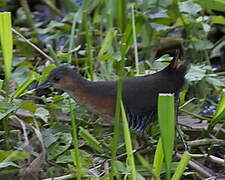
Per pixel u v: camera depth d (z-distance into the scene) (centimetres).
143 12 898
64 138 636
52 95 726
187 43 895
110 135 669
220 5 830
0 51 843
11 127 669
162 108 524
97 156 629
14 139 650
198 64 832
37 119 678
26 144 611
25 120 670
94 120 687
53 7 1018
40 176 608
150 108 613
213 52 949
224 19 874
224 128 688
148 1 924
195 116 700
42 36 1000
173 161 645
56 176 612
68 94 636
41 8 1141
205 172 617
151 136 665
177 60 610
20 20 1044
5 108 629
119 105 529
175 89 613
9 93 717
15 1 1091
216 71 918
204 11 991
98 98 615
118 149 644
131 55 885
